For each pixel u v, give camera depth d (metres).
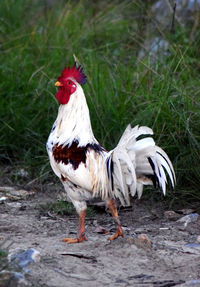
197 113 17.58
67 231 14.13
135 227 14.74
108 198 12.88
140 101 19.55
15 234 13.70
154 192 17.03
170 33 23.34
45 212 15.85
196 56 22.12
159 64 20.83
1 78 21.83
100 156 12.66
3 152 20.45
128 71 21.41
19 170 19.30
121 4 27.80
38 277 10.59
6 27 26.56
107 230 14.09
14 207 16.31
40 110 20.34
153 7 27.12
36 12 28.44
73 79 13.17
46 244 12.84
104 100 19.73
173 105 17.36
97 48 23.58
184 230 14.39
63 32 25.34
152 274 11.18
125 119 18.70
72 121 13.05
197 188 16.67
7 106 20.88
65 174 12.70
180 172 16.77
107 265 11.55
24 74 21.92
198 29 24.45
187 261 11.95
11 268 10.38
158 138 17.59
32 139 19.91
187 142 17.30
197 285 10.61
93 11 28.89
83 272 11.09
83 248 12.57
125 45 24.16
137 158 11.77
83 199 12.98
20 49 23.69
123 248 12.48
